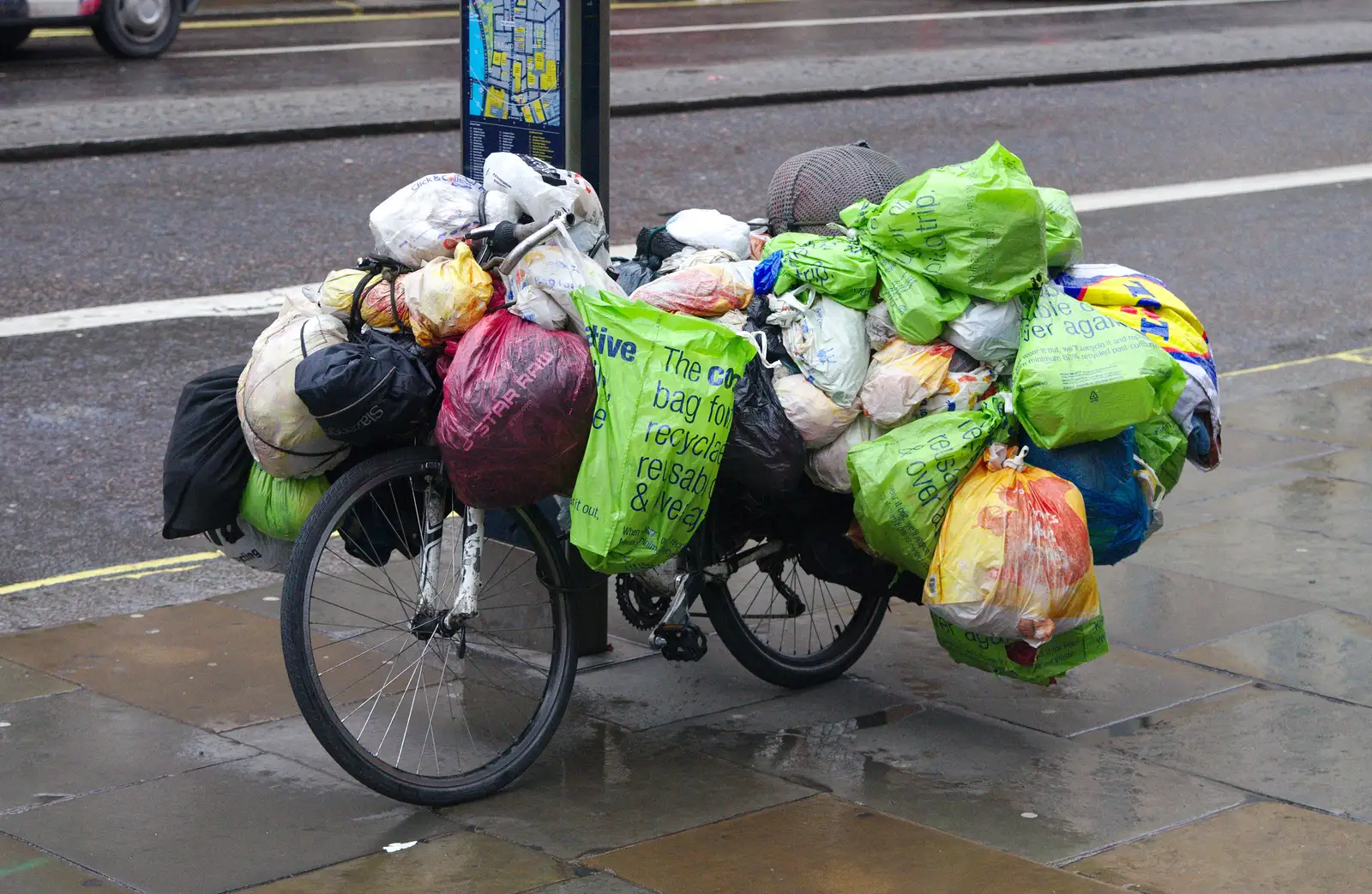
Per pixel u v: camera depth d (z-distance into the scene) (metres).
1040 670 4.09
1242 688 4.67
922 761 4.21
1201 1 22.69
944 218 3.95
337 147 12.35
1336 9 21.88
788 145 13.03
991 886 3.52
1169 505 6.34
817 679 4.73
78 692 4.57
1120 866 3.62
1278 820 3.86
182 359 7.73
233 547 4.24
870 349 4.13
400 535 4.03
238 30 18.69
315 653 4.88
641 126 13.55
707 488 3.78
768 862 3.62
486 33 4.76
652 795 3.99
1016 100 15.37
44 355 7.72
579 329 3.82
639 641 5.09
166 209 10.40
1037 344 3.98
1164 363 3.95
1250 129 14.54
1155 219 11.41
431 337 3.85
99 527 6.02
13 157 11.48
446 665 4.73
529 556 4.73
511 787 4.04
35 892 3.46
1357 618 5.20
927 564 4.04
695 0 22.92
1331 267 10.46
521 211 3.97
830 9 21.69
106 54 16.19
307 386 3.64
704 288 4.11
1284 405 7.73
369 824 3.81
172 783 4.01
